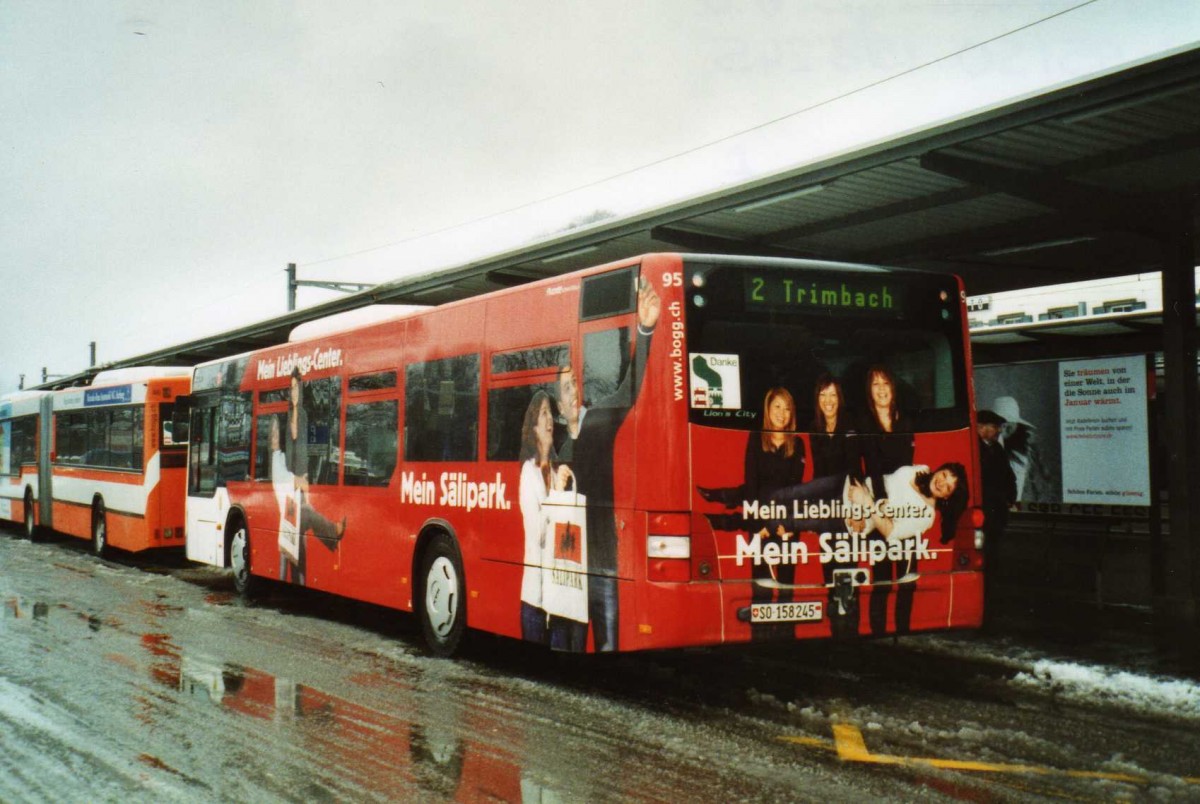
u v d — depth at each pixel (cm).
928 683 806
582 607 726
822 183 934
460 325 898
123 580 1551
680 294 685
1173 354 1052
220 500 1408
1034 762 587
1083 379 1238
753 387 695
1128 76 710
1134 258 1252
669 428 673
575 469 741
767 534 688
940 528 743
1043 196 931
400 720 687
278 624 1126
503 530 827
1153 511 1176
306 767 579
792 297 713
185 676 834
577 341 749
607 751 610
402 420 984
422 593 956
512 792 532
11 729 663
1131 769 572
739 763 584
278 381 1256
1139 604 1173
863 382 728
